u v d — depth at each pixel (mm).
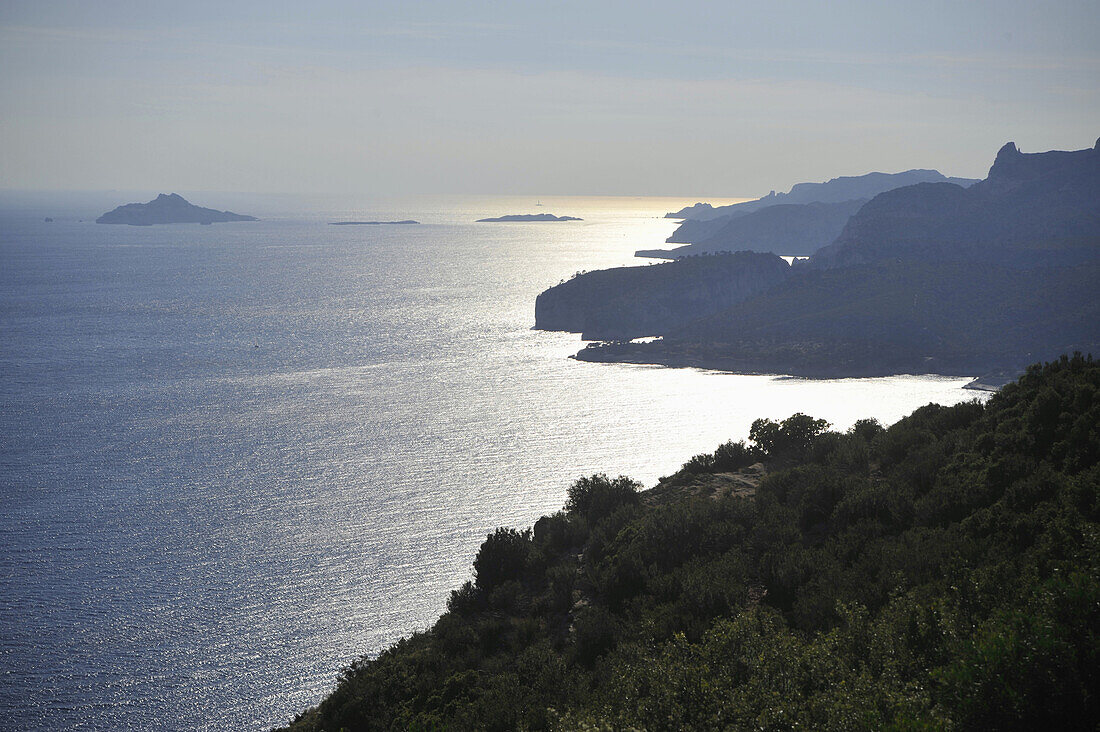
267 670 73938
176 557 100938
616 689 20953
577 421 175125
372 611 85500
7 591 91188
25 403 189875
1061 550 22781
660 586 31406
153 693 70750
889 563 26766
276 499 123562
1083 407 34531
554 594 35531
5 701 69438
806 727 16734
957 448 39250
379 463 142875
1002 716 15836
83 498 124188
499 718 24766
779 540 33281
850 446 46531
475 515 115438
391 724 29344
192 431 165625
